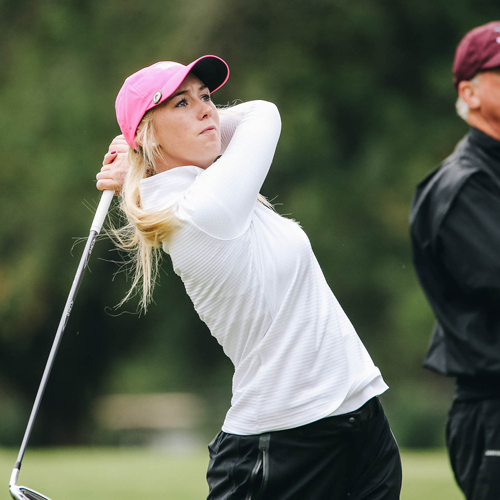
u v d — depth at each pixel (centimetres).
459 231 1129
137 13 6288
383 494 876
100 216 1012
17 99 6038
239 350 876
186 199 850
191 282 868
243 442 862
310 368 852
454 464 1162
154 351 6656
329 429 849
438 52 6022
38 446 6569
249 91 5775
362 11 5819
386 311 5903
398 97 6075
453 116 5978
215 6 5903
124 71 6044
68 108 5881
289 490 854
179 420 6775
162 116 898
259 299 851
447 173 1173
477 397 1107
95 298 6222
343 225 5866
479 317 1114
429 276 1173
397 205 5769
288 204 5841
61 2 6378
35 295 5906
